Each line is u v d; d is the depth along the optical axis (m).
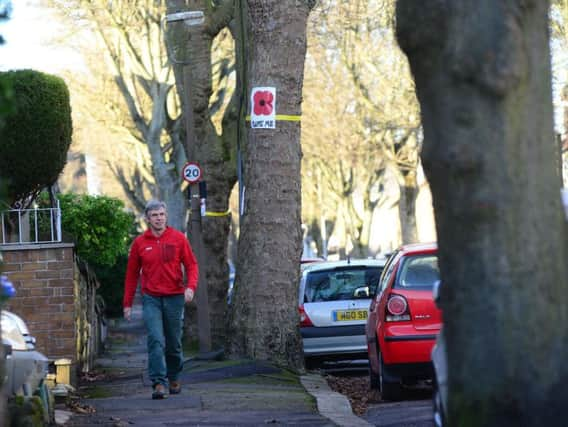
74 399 13.17
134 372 18.52
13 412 8.04
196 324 29.08
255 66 17.03
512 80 5.41
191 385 14.80
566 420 5.48
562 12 34.19
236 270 17.53
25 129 15.60
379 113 50.06
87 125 49.41
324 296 19.23
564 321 5.55
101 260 23.91
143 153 47.66
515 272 5.48
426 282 13.84
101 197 24.14
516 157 5.47
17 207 16.77
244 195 17.39
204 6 25.89
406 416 12.12
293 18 16.91
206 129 26.64
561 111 36.78
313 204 76.06
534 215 5.50
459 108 5.51
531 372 5.50
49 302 15.40
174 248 13.09
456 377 5.67
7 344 8.22
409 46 5.68
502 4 5.43
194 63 26.23
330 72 51.47
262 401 12.88
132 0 38.62
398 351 13.59
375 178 64.75
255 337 17.08
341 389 15.90
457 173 5.53
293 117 17.06
